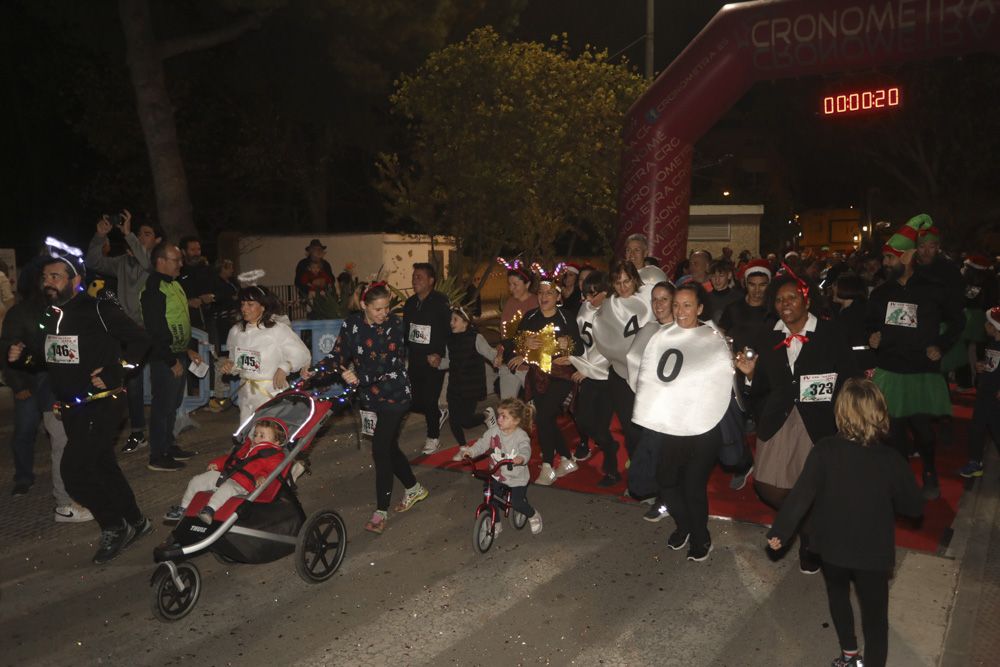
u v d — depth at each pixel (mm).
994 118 32094
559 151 15391
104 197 22328
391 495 6715
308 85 19750
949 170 34094
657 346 5766
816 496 4129
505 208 15641
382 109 21766
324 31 17062
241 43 18234
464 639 4734
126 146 21297
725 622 4906
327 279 14164
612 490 7363
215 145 23531
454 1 21234
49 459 8484
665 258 13016
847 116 14133
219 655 4594
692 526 5672
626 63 16609
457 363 8156
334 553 5852
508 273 8641
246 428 5828
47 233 23594
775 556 5797
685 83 12328
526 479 6121
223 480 5188
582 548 6047
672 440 5562
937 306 6848
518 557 5891
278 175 25062
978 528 6438
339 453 8680
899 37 10852
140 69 15266
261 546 5195
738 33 11820
